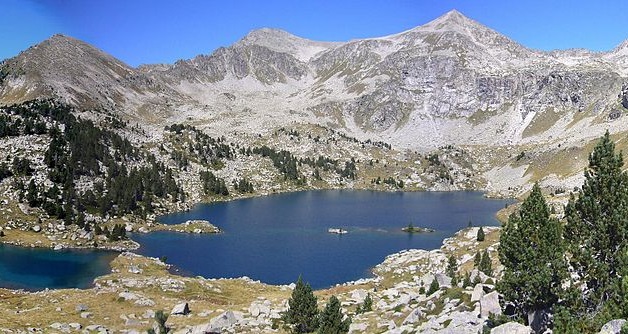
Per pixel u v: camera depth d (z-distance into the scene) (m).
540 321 35.78
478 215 189.00
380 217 183.38
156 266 109.00
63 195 151.50
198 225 155.50
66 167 172.00
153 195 195.00
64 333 56.62
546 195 196.38
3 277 98.62
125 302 72.19
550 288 35.34
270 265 113.69
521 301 36.62
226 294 86.06
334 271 108.38
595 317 30.33
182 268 111.25
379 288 88.00
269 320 60.84
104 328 59.41
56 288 92.00
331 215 187.38
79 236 131.12
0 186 147.38
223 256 122.06
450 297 49.12
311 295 56.50
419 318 48.00
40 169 163.88
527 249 35.88
